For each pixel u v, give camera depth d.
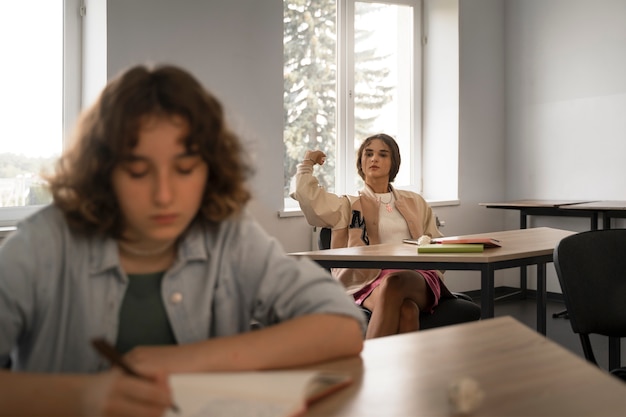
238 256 1.12
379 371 0.97
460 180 5.58
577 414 0.80
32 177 3.82
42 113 3.84
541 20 5.61
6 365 1.12
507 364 1.00
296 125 4.96
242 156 1.07
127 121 0.89
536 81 5.66
